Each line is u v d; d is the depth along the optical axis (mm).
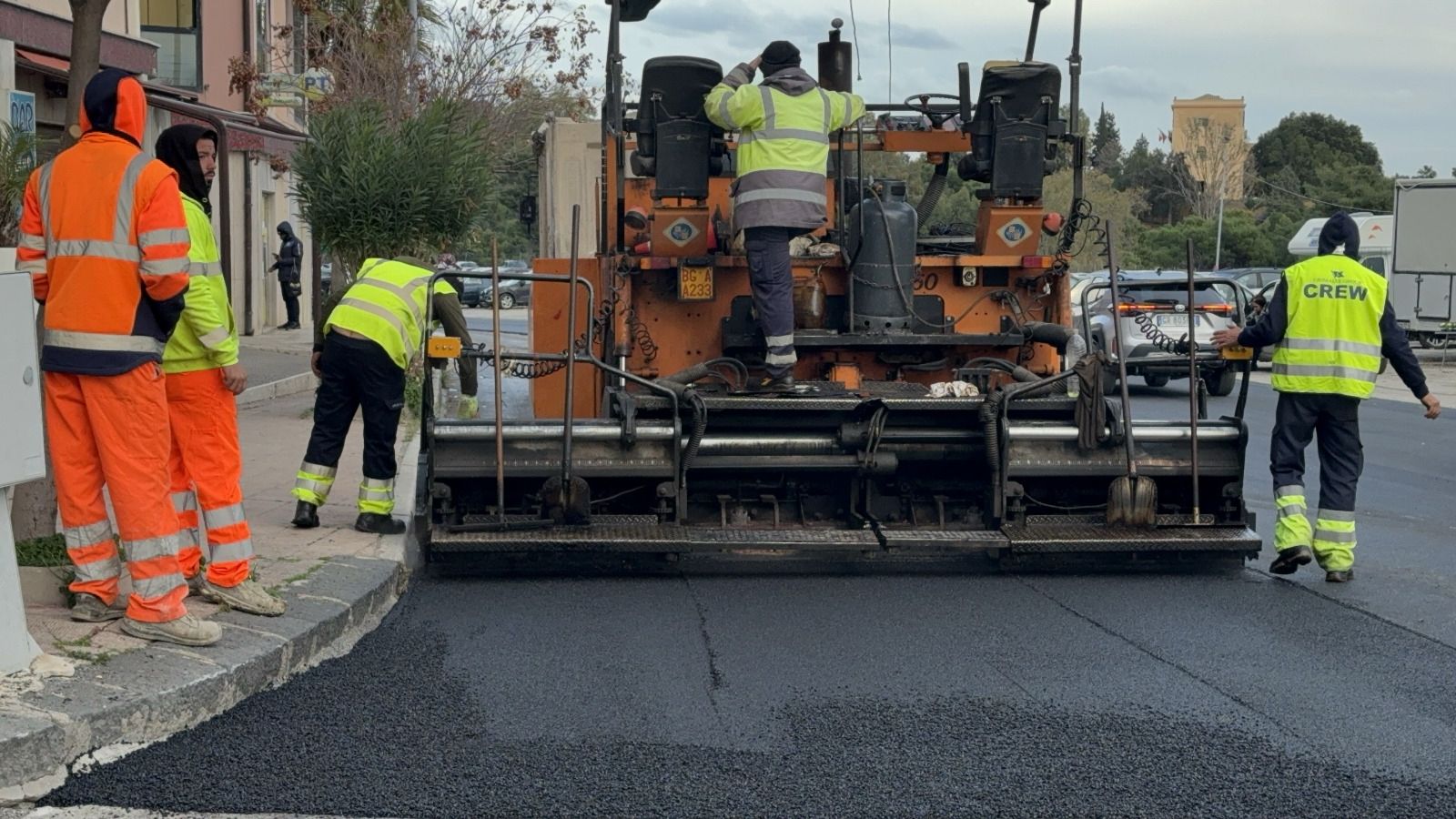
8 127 12547
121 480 5691
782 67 8586
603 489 8555
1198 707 5844
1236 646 6801
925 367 9391
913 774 5039
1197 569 8625
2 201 11789
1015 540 8031
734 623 7109
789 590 7895
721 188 9695
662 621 7152
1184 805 4797
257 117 24484
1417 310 29500
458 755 5156
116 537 6992
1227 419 8727
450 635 6820
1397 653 6727
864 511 8719
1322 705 5898
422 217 14367
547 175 16359
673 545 7812
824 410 8281
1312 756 5281
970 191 10133
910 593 7836
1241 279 31031
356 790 4812
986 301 9430
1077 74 9445
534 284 10445
